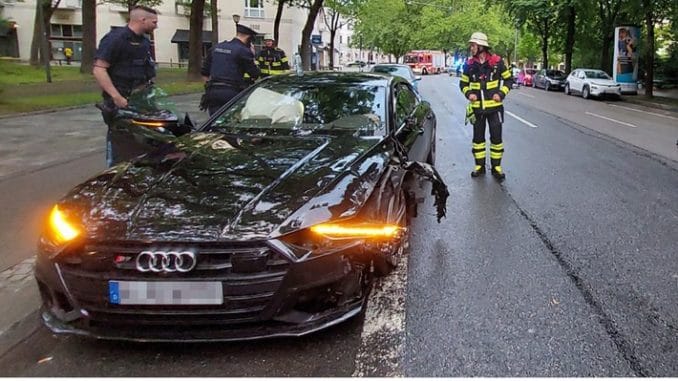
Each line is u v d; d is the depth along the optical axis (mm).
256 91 5184
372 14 70750
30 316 3512
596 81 27203
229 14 47375
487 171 8203
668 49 34312
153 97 5418
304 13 53906
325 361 2965
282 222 2943
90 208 3109
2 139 9977
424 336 3236
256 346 3109
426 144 6758
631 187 7137
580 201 6406
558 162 8992
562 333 3273
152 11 5719
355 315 3150
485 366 2920
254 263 2834
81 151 8969
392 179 3838
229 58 7551
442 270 4250
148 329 2918
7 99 15523
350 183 3416
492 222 5547
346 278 3045
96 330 2932
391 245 3459
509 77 7629
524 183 7379
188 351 3057
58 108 14547
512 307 3619
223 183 3350
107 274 2838
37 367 2934
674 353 3055
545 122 15289
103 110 5676
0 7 36125
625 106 22891
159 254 2797
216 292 2812
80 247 2916
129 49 5617
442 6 73250
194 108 15984
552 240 4984
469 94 7672
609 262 4434
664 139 11984
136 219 2963
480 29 69000
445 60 77062
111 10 45375
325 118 4754
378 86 5203
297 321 2932
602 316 3494
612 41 33281
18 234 4973
